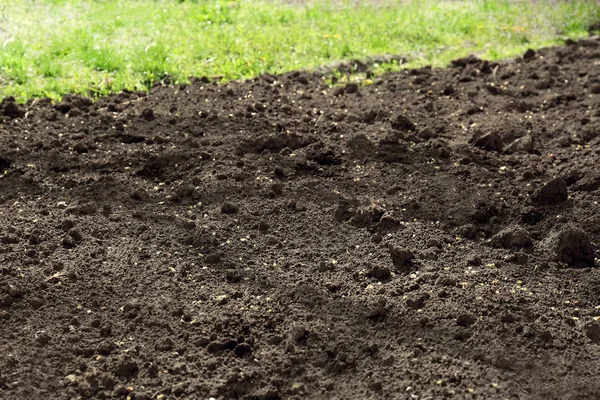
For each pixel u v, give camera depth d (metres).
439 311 2.27
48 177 2.73
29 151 2.83
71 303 2.26
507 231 2.54
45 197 2.64
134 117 3.05
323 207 2.66
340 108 3.21
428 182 2.77
